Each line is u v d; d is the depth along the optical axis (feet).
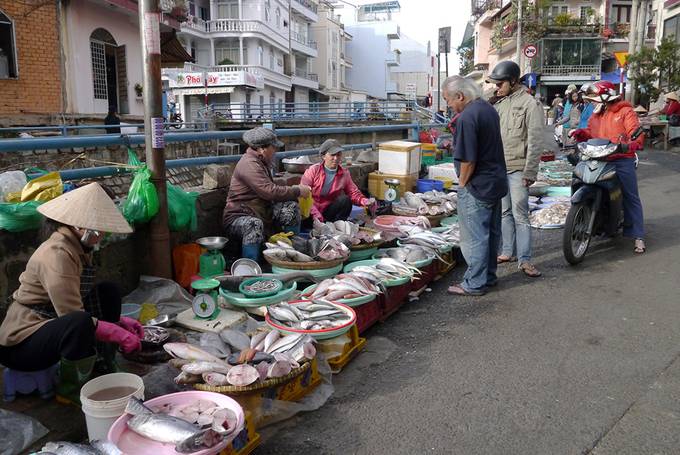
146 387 9.52
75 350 9.09
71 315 9.13
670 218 26.43
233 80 117.91
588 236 19.92
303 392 10.68
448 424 9.94
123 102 52.37
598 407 10.36
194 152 40.93
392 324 14.88
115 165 15.06
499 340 13.58
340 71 197.98
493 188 15.98
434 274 18.30
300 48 158.71
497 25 132.77
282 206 18.24
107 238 13.82
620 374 11.64
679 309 15.17
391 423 10.02
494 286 17.71
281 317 12.11
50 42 42.45
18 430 8.84
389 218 21.54
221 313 13.47
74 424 9.25
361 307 13.57
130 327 11.19
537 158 17.78
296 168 23.68
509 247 20.15
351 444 9.39
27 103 41.19
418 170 28.37
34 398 9.97
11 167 22.58
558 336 13.70
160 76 14.43
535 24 116.67
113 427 7.84
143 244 15.21
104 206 9.67
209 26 127.24
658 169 43.32
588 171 19.21
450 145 44.27
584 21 117.29
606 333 13.78
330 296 13.19
